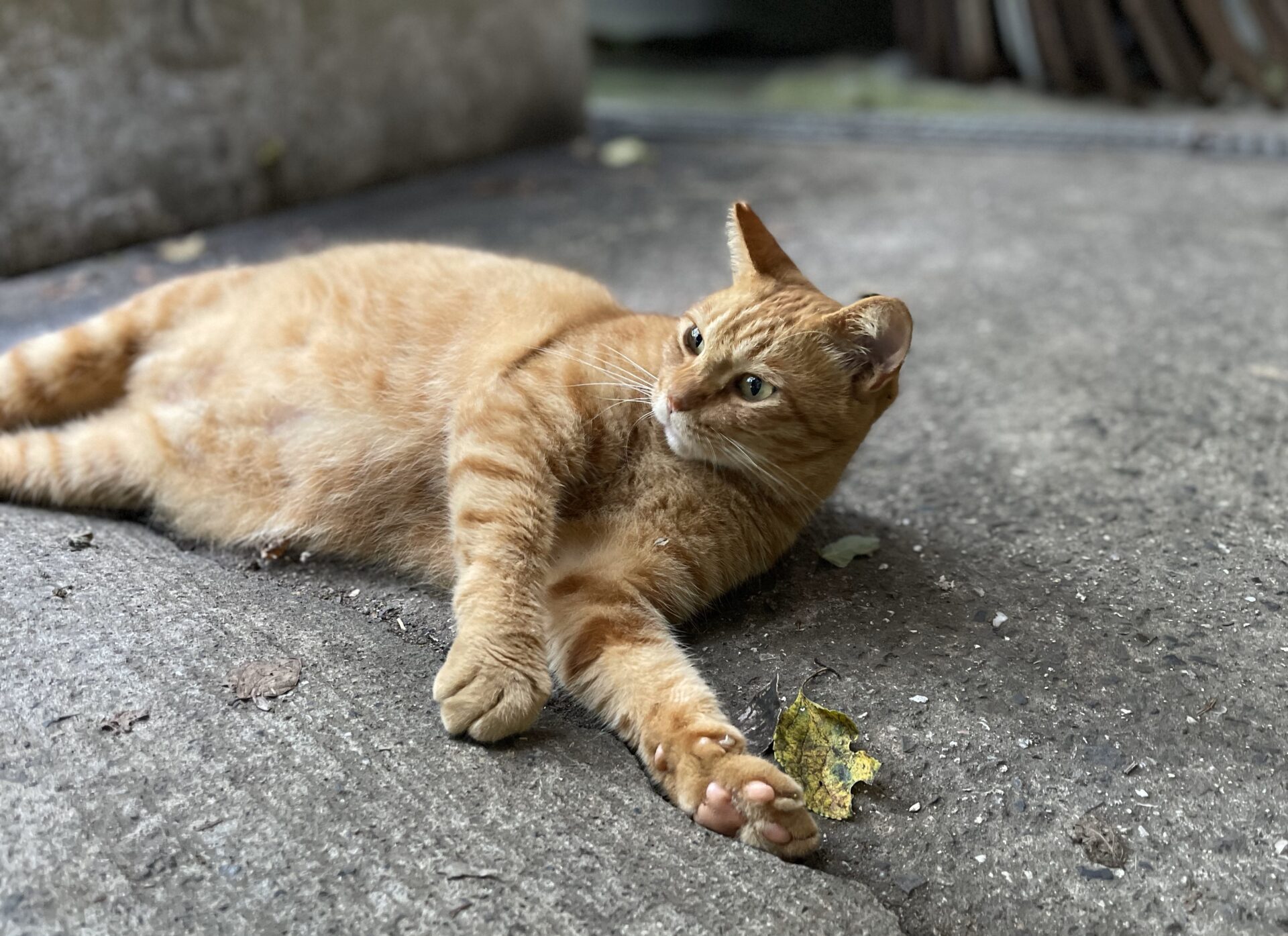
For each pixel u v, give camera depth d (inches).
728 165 60.6
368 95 52.4
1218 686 21.5
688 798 18.9
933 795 19.6
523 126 61.4
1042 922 17.8
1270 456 29.1
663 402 22.6
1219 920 17.7
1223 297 39.9
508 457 22.1
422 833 18.0
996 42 76.3
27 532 24.1
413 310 25.1
